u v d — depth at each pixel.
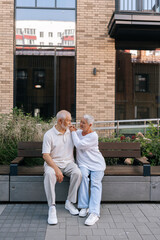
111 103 8.68
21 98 8.61
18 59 8.62
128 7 8.51
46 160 3.40
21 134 5.16
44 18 8.68
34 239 2.78
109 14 8.63
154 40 8.85
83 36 8.62
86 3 8.59
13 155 4.58
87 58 8.62
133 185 3.84
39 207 3.68
